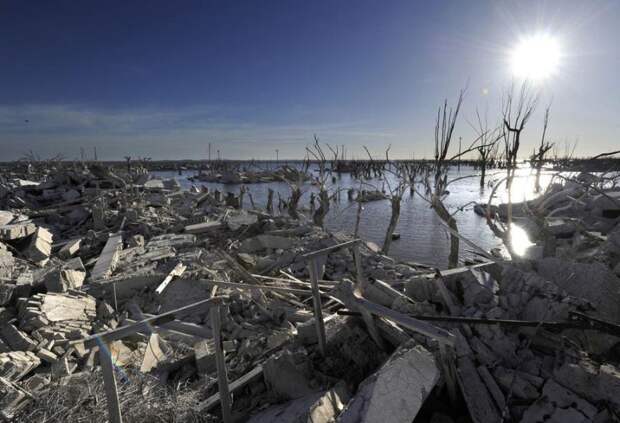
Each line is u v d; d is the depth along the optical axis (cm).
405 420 346
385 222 2545
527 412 369
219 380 387
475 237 1998
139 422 390
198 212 1991
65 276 832
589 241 1126
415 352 397
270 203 2806
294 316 728
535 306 478
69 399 415
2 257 937
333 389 406
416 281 558
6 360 500
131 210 1612
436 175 1307
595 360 410
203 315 736
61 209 1712
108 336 308
